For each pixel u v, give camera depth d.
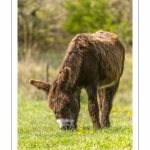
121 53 25.91
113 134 20.53
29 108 30.81
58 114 21.19
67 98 21.23
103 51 23.42
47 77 42.38
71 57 22.09
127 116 28.19
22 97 38.88
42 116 27.42
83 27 61.19
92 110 22.62
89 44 22.89
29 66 43.34
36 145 19.84
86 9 61.97
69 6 62.44
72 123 21.41
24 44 57.00
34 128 23.77
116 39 25.69
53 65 53.28
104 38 24.64
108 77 24.02
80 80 22.48
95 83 22.81
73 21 61.50
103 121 24.67
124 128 22.20
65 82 21.33
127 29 56.84
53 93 21.45
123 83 47.16
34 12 61.50
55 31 62.53
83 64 22.34
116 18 60.16
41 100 37.78
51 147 19.44
